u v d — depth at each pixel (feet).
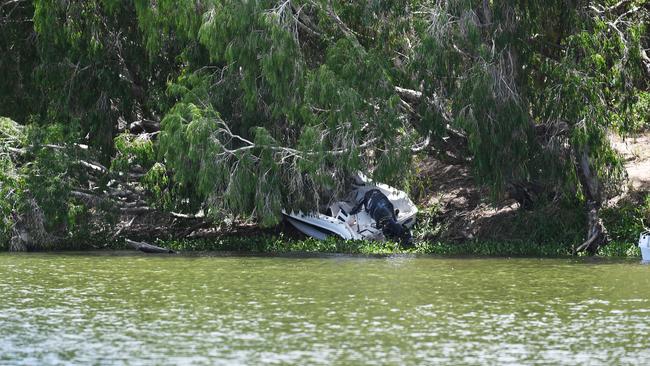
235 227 236.22
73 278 164.14
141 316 127.13
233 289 150.71
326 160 191.11
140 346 109.19
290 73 184.44
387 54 196.34
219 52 185.68
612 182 211.20
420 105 195.31
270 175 192.34
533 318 126.11
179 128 187.62
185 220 233.76
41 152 206.59
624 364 101.14
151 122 226.99
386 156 190.49
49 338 113.50
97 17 210.18
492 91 186.29
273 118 200.23
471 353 105.81
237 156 189.57
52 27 206.69
